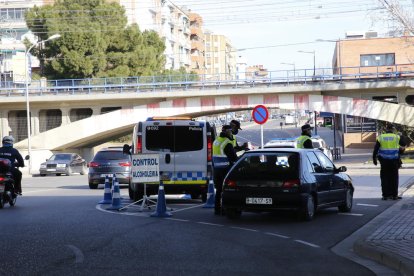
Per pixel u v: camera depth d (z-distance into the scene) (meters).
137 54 85.12
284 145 30.91
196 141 21.47
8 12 110.12
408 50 86.56
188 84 67.69
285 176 15.94
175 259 10.62
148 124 21.48
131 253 11.21
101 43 82.50
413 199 21.70
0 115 72.56
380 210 18.86
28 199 24.62
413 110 61.94
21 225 15.38
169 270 9.62
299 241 12.90
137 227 15.02
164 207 17.56
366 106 63.12
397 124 63.00
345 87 62.94
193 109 68.06
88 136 70.69
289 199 15.77
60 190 30.72
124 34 85.38
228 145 17.81
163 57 94.56
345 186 18.39
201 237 13.36
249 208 16.02
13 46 101.06
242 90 65.62
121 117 69.81
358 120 84.00
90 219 16.78
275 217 17.23
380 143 21.59
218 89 66.12
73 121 74.94
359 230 14.61
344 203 18.31
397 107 62.38
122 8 87.94
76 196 26.30
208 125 21.64
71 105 71.81
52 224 15.60
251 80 65.75
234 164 16.62
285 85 64.75
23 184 37.56
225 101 67.19
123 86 68.88
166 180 21.28
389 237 12.37
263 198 15.91
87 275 9.21
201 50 158.00
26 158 22.23
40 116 75.06
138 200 21.36
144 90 68.19
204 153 21.45
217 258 10.77
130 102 70.75
